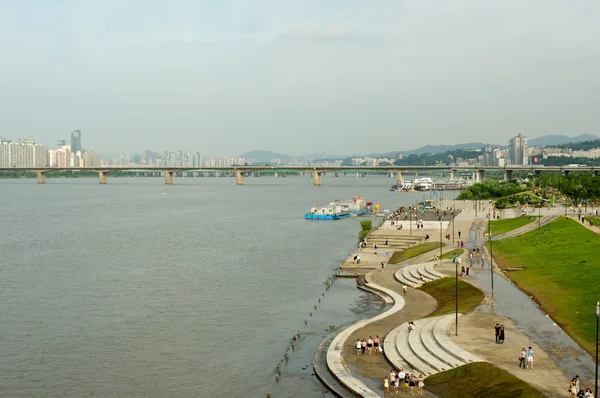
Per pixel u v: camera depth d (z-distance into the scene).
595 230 199.25
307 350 105.94
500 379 80.19
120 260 196.00
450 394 79.75
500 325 100.00
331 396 85.00
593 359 87.12
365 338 105.38
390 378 84.00
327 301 141.12
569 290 124.62
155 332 117.12
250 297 145.38
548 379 79.75
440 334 99.88
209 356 103.81
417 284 150.38
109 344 110.19
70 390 90.38
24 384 92.50
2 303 138.75
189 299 142.88
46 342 111.19
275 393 87.19
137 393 89.25
